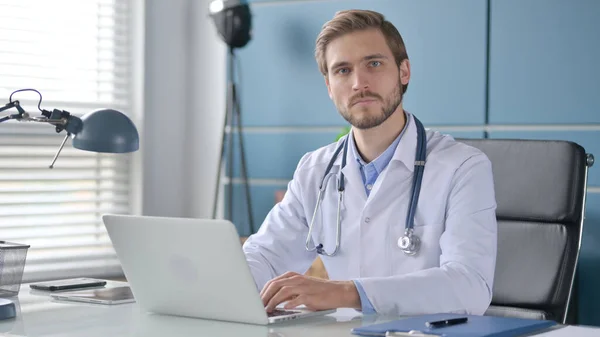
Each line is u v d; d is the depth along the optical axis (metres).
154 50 4.23
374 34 2.03
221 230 1.54
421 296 1.73
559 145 2.39
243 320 1.61
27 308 1.79
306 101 3.95
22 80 3.86
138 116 4.20
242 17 3.96
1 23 3.78
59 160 3.97
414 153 2.07
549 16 3.42
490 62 3.54
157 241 1.64
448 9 3.62
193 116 4.35
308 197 2.21
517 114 3.49
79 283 2.11
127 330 1.54
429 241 2.00
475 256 1.86
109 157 4.15
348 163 2.15
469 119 3.59
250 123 4.11
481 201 1.96
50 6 3.94
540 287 2.32
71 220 4.01
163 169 4.28
